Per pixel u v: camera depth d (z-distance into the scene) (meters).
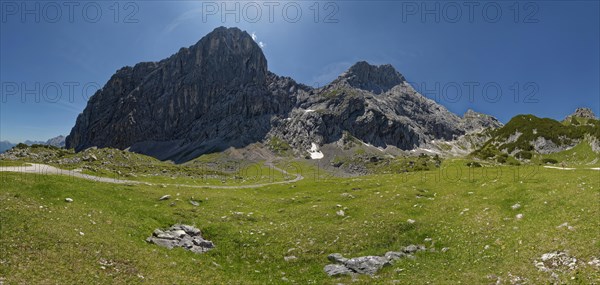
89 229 28.28
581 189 35.81
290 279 27.31
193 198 47.25
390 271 27.67
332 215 41.31
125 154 118.25
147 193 46.06
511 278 23.17
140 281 22.36
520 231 29.70
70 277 20.75
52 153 122.56
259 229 36.03
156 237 31.30
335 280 26.78
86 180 48.75
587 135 148.75
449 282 24.50
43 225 26.03
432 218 37.84
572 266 22.33
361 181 69.62
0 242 22.47
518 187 42.31
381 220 37.66
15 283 18.88
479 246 29.44
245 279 26.75
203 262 28.42
